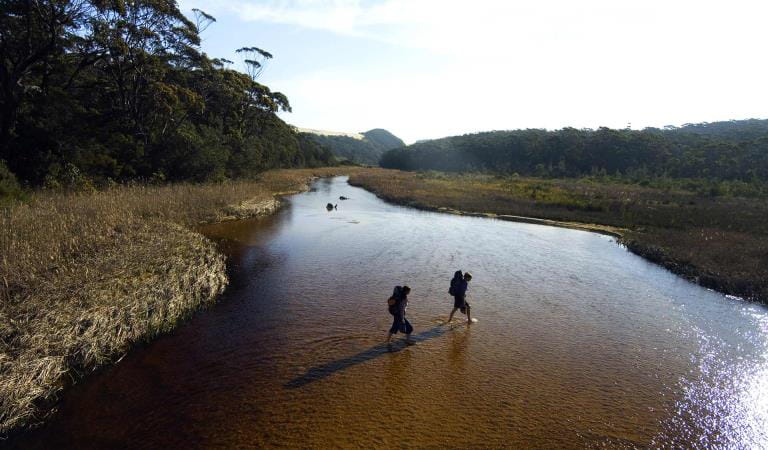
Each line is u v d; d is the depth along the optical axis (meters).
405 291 9.82
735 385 8.72
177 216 21.50
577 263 18.88
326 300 12.63
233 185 35.12
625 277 16.86
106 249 12.62
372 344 9.82
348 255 18.45
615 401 7.93
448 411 7.34
